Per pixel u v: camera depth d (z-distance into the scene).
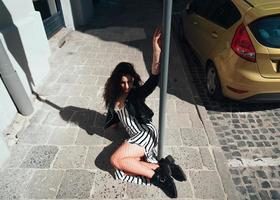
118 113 3.01
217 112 4.34
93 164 3.28
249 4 3.88
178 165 3.14
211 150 3.49
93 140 3.64
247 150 3.58
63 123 3.95
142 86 2.76
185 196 2.89
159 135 2.84
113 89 2.83
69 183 3.04
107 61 5.93
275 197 2.96
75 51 6.46
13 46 3.95
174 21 9.00
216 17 4.66
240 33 3.71
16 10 4.18
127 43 7.02
